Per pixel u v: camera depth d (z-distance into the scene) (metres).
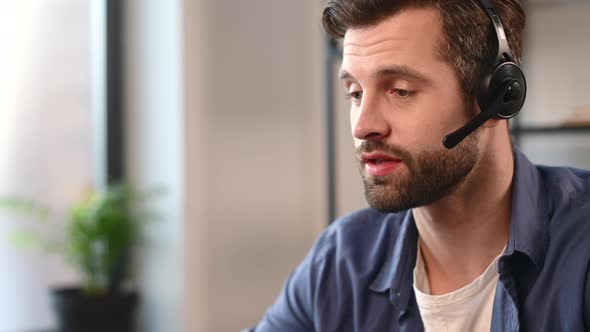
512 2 1.37
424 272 1.53
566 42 3.61
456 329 1.46
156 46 3.75
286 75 4.17
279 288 4.14
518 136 3.55
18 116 3.66
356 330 1.60
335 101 4.35
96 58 3.91
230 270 3.87
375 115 1.28
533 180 1.45
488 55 1.31
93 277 3.62
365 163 1.32
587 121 3.18
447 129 1.28
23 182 3.68
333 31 1.37
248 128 3.96
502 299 1.39
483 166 1.36
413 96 1.27
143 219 3.67
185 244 3.66
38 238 3.67
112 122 3.90
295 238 4.24
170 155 3.70
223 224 3.83
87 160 3.89
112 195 3.60
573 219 1.41
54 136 3.78
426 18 1.26
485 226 1.42
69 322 3.46
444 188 1.30
